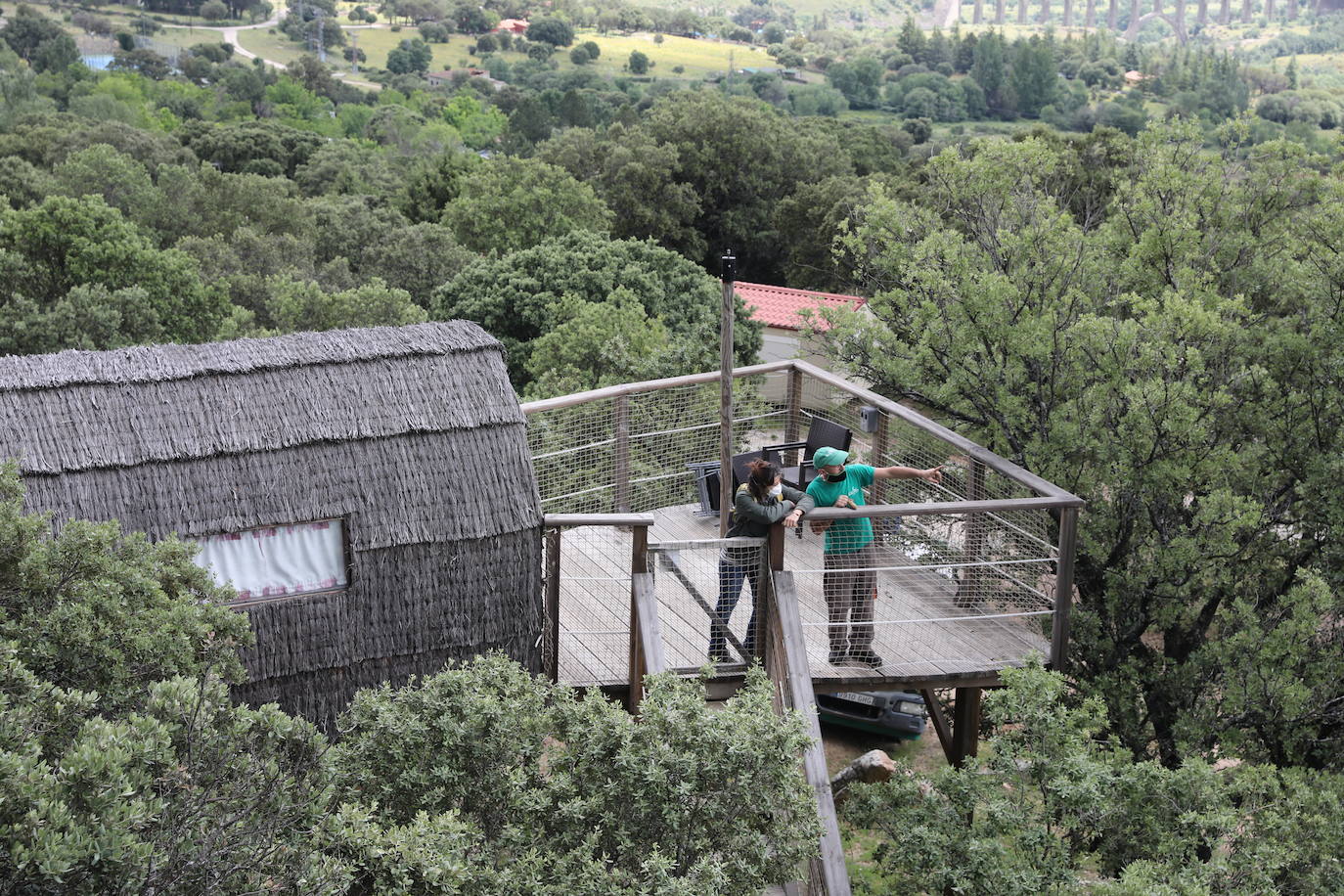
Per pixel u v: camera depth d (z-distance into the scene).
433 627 8.08
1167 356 10.98
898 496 10.80
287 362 8.09
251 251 43.06
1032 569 9.21
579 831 5.97
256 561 7.68
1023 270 12.82
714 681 8.52
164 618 6.14
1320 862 7.93
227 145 87.00
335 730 7.94
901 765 8.77
